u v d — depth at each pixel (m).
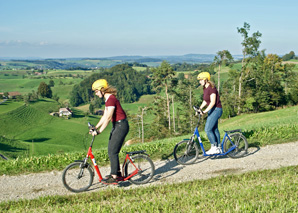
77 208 4.54
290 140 8.30
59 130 129.88
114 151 5.63
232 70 63.28
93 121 159.62
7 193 5.70
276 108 70.56
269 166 6.47
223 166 6.64
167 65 60.97
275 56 72.50
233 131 7.11
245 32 57.41
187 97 66.19
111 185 5.89
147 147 8.37
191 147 6.93
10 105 160.50
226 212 3.94
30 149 92.12
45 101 193.00
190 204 4.39
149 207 4.30
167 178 6.12
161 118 64.06
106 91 5.42
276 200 4.20
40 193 5.65
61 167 7.07
